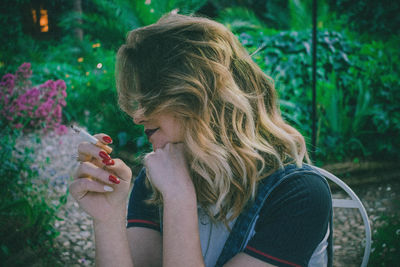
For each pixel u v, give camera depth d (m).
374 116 4.11
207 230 0.91
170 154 0.88
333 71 4.23
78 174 0.86
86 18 5.17
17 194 2.75
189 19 0.90
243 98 0.86
